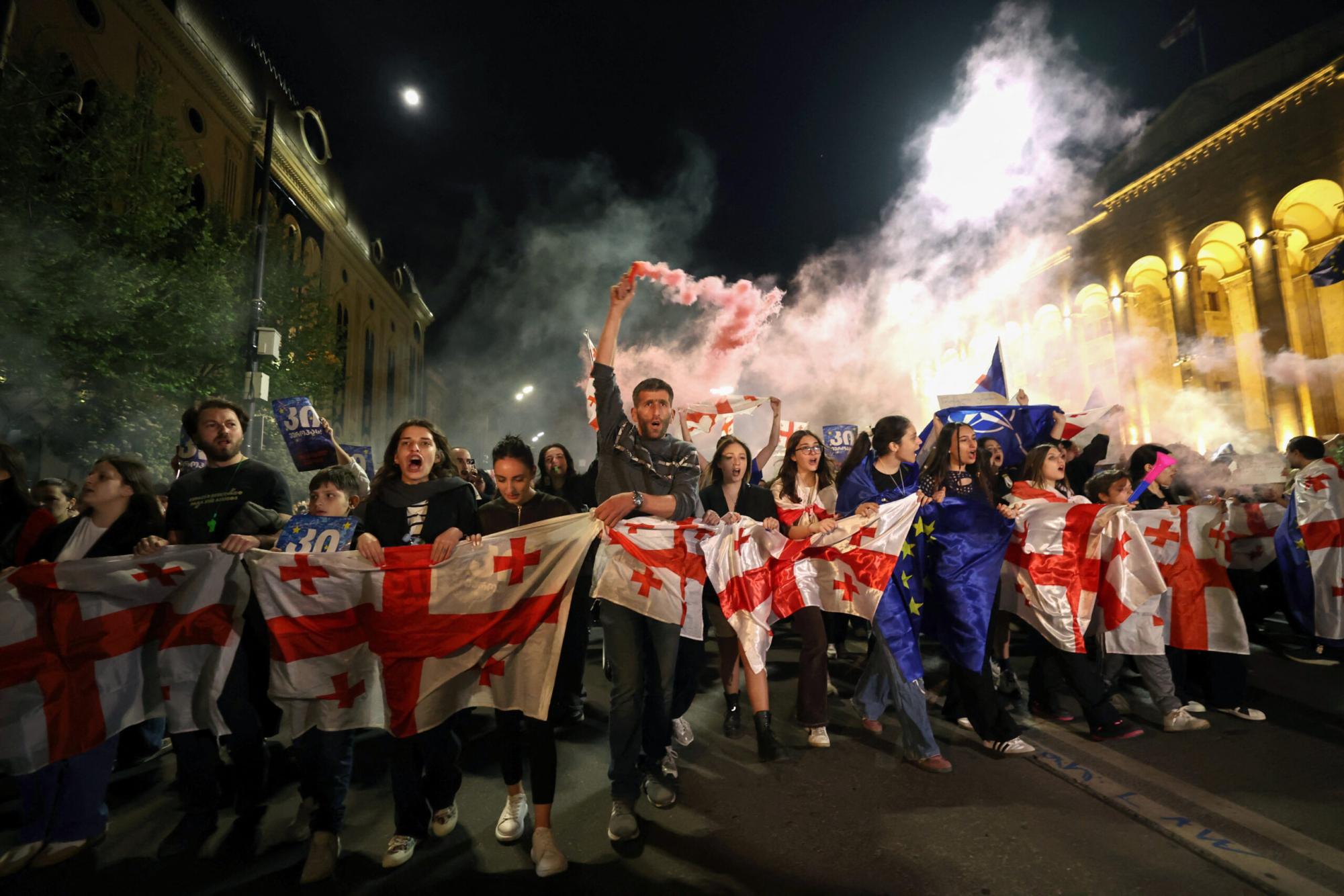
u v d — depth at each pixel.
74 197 10.95
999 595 5.01
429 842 3.42
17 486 4.03
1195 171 26.59
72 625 3.40
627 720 3.39
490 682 3.42
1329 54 23.27
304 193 27.31
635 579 3.55
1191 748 4.27
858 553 4.37
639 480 3.58
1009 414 7.19
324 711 3.26
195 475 3.79
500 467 3.80
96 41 15.49
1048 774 3.96
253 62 22.86
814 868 3.05
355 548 3.48
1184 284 27.05
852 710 5.27
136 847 3.45
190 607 3.47
